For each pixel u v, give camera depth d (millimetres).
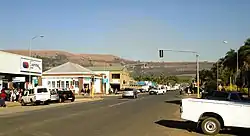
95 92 90375
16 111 33094
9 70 47531
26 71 51594
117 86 113500
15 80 56188
